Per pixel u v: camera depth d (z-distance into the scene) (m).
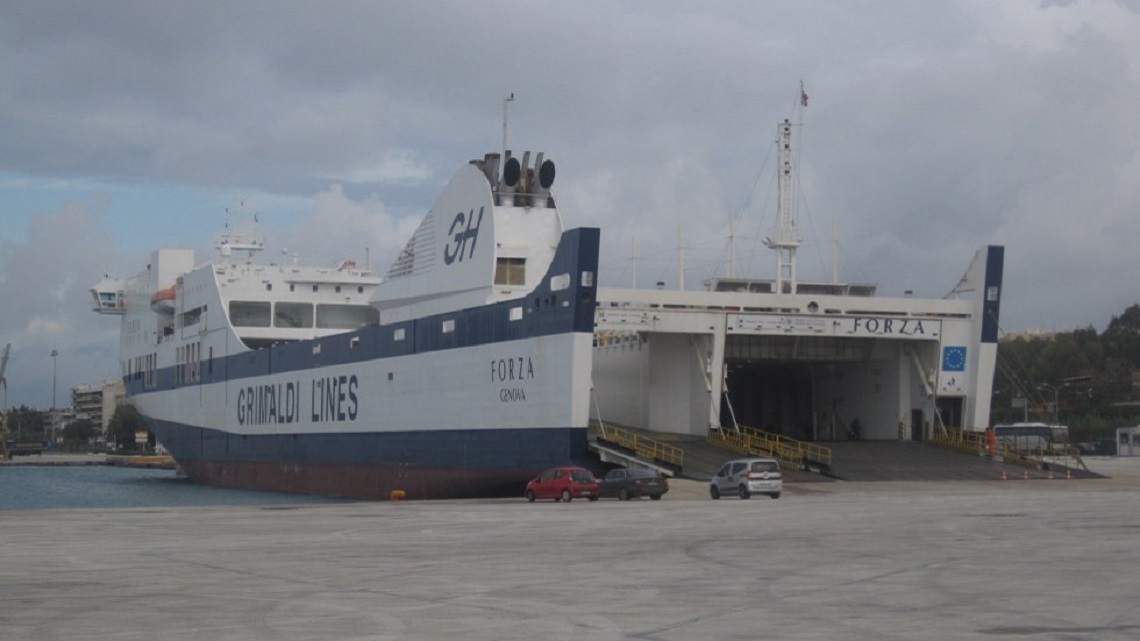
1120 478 60.84
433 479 60.06
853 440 67.94
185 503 68.50
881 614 16.70
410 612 17.53
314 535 32.22
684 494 50.28
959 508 39.44
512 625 16.22
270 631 16.06
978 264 62.28
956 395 62.66
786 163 64.31
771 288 68.44
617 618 16.66
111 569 24.02
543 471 51.97
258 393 79.44
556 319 51.03
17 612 18.03
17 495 90.94
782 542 27.50
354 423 67.69
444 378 59.47
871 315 60.38
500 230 57.16
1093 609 16.94
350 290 85.50
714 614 16.89
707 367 59.12
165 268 96.25
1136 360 175.12
